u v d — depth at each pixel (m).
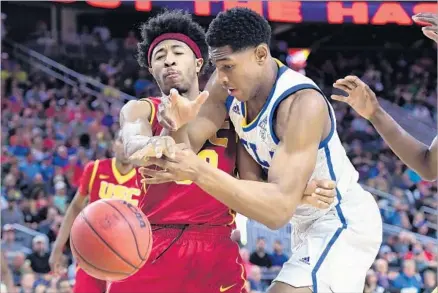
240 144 3.70
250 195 2.91
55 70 17.67
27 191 12.16
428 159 3.69
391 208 12.25
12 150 13.96
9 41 18.05
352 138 16.23
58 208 11.40
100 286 5.68
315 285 3.43
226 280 3.70
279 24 19.61
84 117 15.86
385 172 14.26
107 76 18.02
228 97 3.61
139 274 3.65
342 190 3.54
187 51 3.69
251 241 9.10
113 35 19.95
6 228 9.91
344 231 3.52
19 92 16.56
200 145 3.59
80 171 12.73
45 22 19.25
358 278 3.52
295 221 3.68
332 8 14.52
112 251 3.01
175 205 3.68
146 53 3.85
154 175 2.91
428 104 18.28
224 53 3.19
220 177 2.88
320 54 19.98
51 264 6.39
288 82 3.30
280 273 3.54
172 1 14.13
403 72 19.34
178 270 3.64
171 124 2.91
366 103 3.76
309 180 3.14
